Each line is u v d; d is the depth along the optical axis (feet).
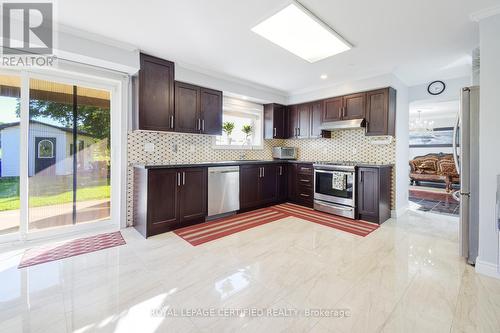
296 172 14.87
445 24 7.28
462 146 7.36
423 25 7.36
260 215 12.46
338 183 12.26
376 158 12.91
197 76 11.27
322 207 13.08
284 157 16.24
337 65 10.73
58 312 4.87
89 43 8.07
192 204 10.53
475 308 5.07
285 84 13.71
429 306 5.16
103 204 10.04
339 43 8.59
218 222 11.18
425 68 10.97
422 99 12.98
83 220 9.58
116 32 7.95
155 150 11.04
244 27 7.61
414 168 24.29
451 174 21.01
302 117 15.48
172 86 10.37
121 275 6.36
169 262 7.14
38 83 8.55
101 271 6.56
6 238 8.11
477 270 6.63
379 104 11.79
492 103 6.39
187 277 6.30
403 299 5.41
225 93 13.08
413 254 7.81
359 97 12.58
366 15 6.85
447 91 12.21
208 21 7.25
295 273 6.56
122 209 10.17
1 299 5.27
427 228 10.51
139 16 7.00
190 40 8.48
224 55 9.75
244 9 6.63
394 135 12.19
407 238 9.27
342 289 5.80
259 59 10.16
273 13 6.82
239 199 12.53
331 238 9.22
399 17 6.93
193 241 8.79
